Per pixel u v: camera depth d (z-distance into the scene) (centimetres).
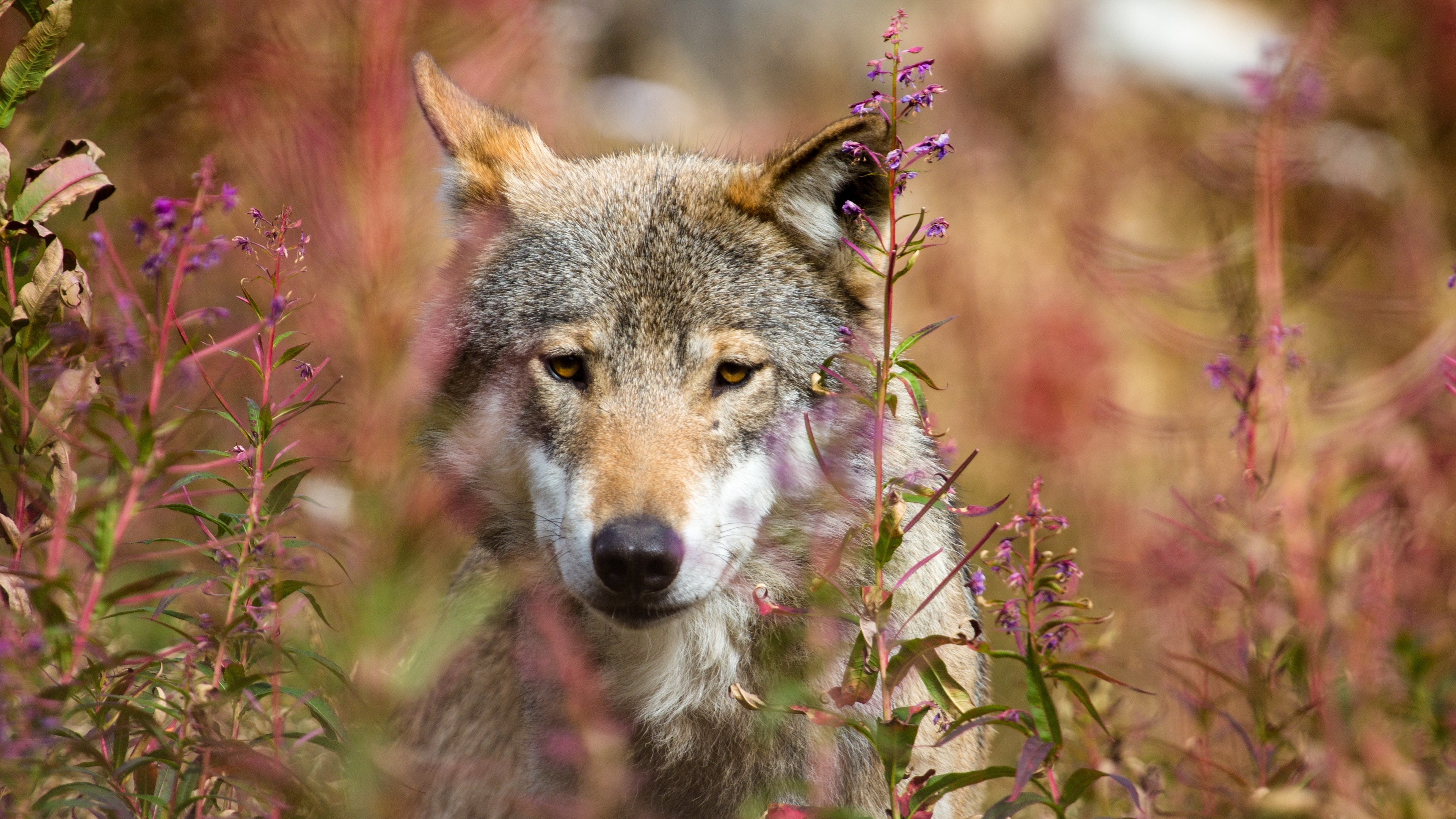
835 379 709
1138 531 1057
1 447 623
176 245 522
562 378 750
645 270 753
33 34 615
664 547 665
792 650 720
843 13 2427
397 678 532
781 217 784
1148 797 675
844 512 739
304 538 660
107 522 500
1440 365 959
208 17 955
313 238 628
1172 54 2255
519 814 791
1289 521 707
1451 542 834
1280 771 623
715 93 2464
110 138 931
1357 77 1842
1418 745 684
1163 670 723
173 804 523
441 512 566
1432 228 1655
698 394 735
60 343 572
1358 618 682
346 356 584
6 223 595
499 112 902
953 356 1630
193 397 761
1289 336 779
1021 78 2255
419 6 1018
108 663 512
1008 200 2000
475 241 816
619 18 2445
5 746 464
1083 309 1563
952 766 746
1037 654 563
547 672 746
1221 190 1116
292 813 545
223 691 532
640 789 738
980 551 712
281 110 840
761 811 689
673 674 737
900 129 1748
